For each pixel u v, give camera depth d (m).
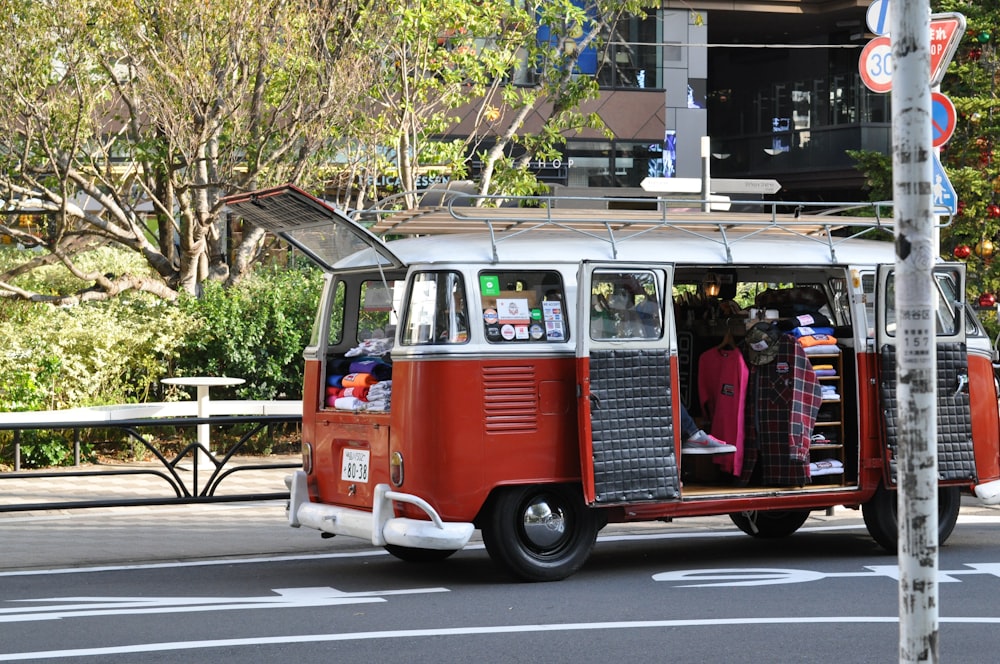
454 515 15.07
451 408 15.07
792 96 64.06
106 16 27.86
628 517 16.09
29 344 28.88
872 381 17.42
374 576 16.59
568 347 15.70
